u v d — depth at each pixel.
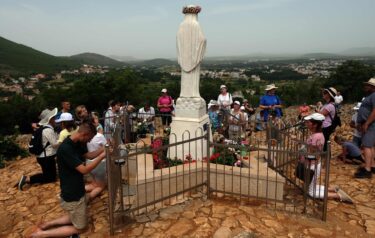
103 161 5.76
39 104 38.03
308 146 5.19
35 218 5.39
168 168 5.84
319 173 5.38
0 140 11.48
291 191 5.90
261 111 10.53
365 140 6.61
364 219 4.92
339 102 15.84
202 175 5.96
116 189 4.91
